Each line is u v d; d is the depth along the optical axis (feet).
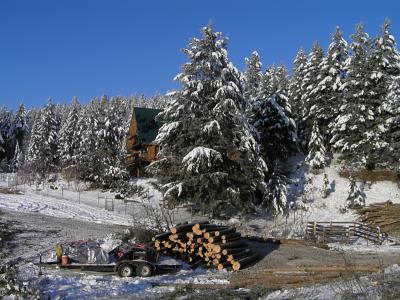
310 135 168.45
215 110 111.86
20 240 74.59
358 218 118.73
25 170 209.05
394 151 138.31
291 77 219.00
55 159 256.73
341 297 33.45
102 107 204.44
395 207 119.24
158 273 58.08
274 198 120.88
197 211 120.16
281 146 151.12
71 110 252.62
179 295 43.91
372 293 32.89
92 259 57.11
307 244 85.15
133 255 56.49
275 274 55.26
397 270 50.06
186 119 113.70
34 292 36.50
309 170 153.69
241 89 118.83
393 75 151.84
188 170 107.04
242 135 112.47
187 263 62.80
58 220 99.91
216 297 41.06
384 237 102.32
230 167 116.06
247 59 208.95
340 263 65.51
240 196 116.26
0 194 150.20
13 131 320.70
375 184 141.18
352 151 148.87
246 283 49.65
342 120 148.36
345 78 157.99
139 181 177.88
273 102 150.51
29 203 128.06
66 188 181.78
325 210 128.67
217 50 116.47
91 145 195.11
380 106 143.84
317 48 175.63
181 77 115.75
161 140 116.26
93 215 115.14
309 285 45.03
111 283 50.93
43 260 61.72
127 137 228.43
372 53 151.43
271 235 104.99
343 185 141.69
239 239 71.20
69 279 51.85
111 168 176.35
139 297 43.68
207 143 114.21
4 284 34.32
